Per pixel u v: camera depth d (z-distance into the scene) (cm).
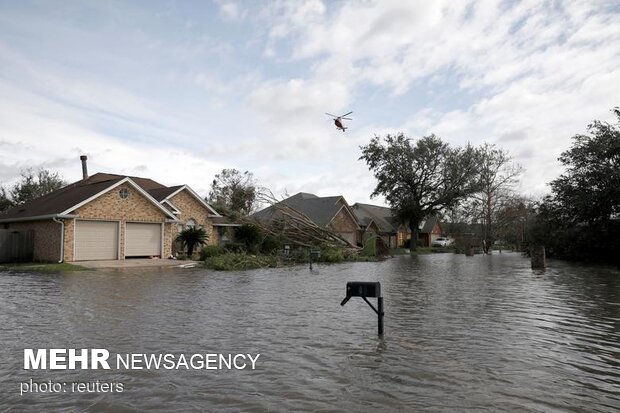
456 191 4859
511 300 1212
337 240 3253
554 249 3191
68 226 2284
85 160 3428
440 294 1332
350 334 802
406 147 4975
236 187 4800
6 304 1078
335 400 497
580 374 588
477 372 593
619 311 1042
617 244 2738
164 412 464
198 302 1136
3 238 2352
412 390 527
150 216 2641
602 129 2839
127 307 1048
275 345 723
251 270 2202
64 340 742
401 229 6391
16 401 495
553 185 3062
